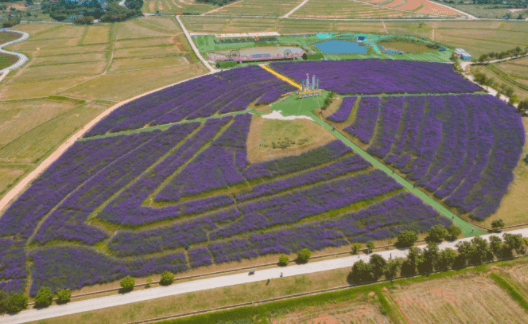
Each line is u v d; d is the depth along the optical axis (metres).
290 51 191.12
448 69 164.50
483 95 133.38
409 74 155.00
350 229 77.19
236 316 61.81
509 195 85.94
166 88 145.38
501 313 61.66
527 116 119.31
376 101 124.50
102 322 61.16
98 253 73.12
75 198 85.62
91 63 188.75
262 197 84.69
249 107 122.38
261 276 68.81
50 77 167.75
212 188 86.56
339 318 61.16
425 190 87.75
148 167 96.62
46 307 63.91
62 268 70.19
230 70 164.12
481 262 71.06
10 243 75.38
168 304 63.91
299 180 88.06
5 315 62.50
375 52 199.88
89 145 106.12
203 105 127.38
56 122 122.88
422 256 68.56
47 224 78.94
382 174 90.81
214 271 70.25
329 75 152.88
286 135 101.56
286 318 61.53
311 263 71.31
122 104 134.38
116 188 89.00
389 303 63.06
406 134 107.12
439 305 63.09
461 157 97.19
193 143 104.38
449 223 78.56
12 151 107.19
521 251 72.69
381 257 67.62
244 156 96.06
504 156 97.94
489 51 199.38
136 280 68.75
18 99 141.88
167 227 78.12
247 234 77.00
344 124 109.81
